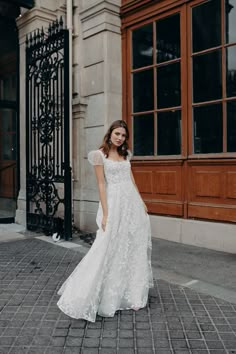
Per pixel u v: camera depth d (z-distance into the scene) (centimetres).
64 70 578
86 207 682
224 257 497
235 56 516
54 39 604
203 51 552
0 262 473
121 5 659
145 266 338
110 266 319
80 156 687
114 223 321
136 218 334
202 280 412
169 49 598
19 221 727
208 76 548
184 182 574
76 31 686
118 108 661
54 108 618
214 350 264
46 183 637
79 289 314
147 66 630
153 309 332
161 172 606
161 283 402
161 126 612
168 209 595
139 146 647
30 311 327
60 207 660
